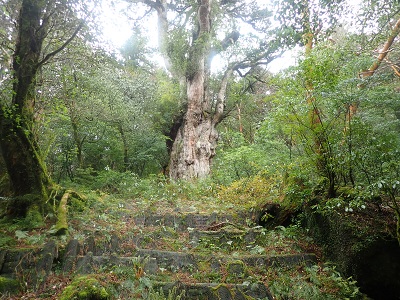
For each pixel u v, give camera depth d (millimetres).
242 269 4738
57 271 4477
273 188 8109
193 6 16047
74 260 4609
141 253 4977
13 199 6062
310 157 6043
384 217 4961
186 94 15320
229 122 22328
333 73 5652
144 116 15867
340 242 5008
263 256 5137
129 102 14914
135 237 5703
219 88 17422
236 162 12523
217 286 4145
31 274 4340
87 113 12086
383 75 5043
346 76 5648
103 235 5410
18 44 6258
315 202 5977
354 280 4594
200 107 15078
